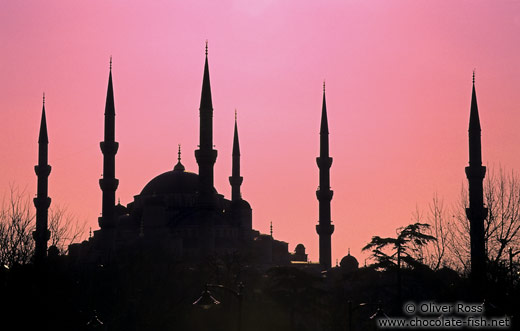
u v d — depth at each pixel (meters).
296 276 170.88
